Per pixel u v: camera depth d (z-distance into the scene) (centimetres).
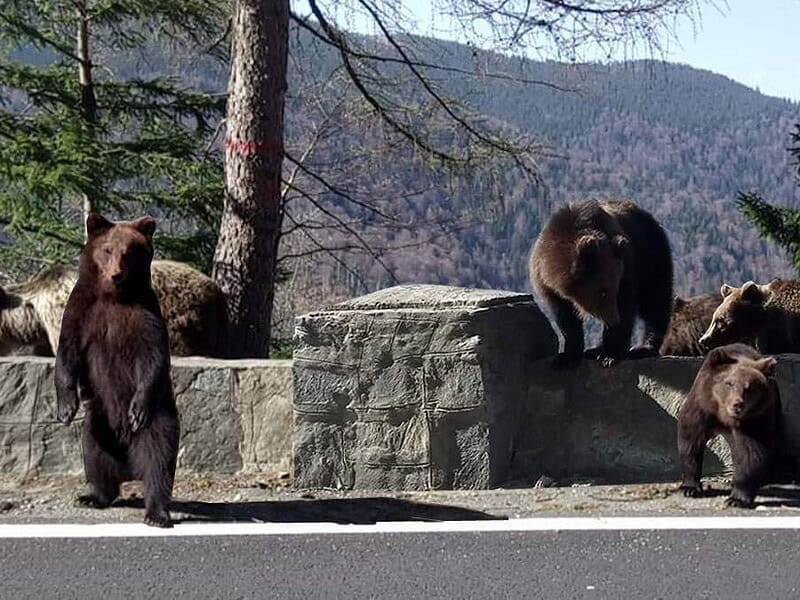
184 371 707
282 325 1677
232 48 1030
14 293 1067
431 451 670
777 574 496
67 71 1647
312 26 1173
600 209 770
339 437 680
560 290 742
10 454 695
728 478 691
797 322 916
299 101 1364
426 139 1259
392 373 673
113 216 1551
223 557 517
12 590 473
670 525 572
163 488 568
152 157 1477
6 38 1571
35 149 1407
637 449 702
